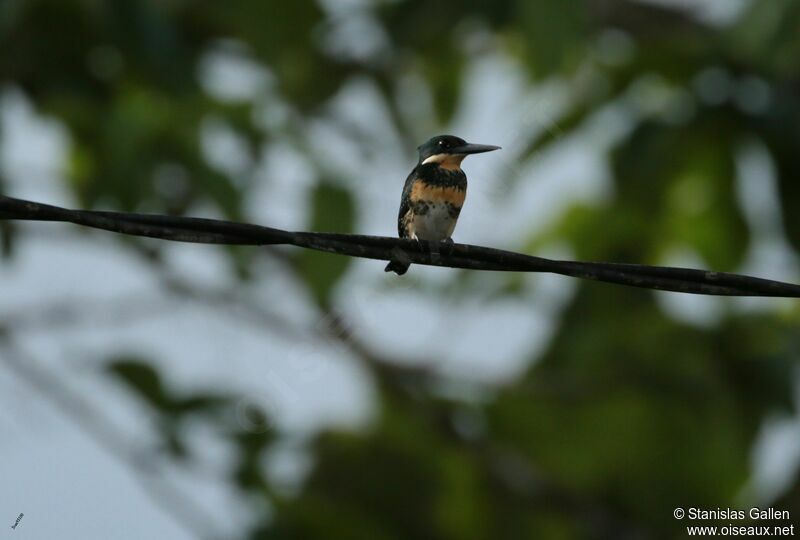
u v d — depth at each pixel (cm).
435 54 1494
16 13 1272
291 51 1440
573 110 1336
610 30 1462
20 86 1356
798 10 1195
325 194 1457
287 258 1548
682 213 1470
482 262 718
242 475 1492
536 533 1788
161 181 1446
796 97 1334
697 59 1349
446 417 1745
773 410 1636
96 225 652
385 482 1716
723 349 1631
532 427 1736
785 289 720
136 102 1449
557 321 1633
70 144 1454
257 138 1500
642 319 1606
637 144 1357
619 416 1686
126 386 1426
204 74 1405
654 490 1730
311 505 1602
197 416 1448
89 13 1287
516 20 1227
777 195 1357
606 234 1560
